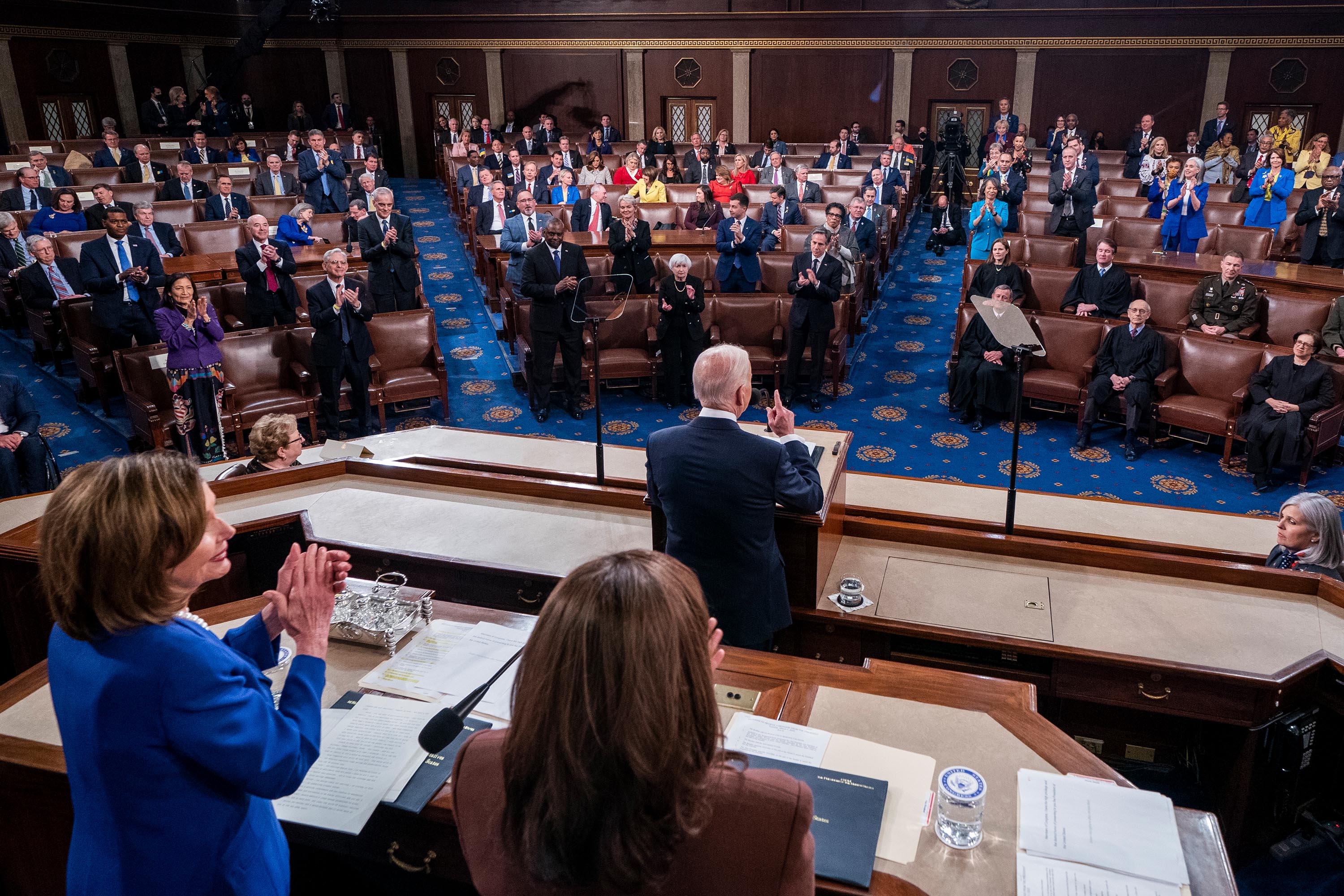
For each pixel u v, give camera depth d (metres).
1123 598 3.52
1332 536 3.66
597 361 4.15
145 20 18.00
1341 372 6.86
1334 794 3.39
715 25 17.84
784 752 2.15
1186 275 8.63
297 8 19.36
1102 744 3.53
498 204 11.10
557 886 1.18
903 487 4.51
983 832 1.95
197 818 1.59
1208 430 7.05
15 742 2.26
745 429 4.06
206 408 6.84
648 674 1.12
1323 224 9.52
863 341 9.79
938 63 17.27
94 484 1.47
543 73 18.78
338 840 2.06
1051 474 6.98
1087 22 16.41
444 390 7.86
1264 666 3.08
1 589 3.74
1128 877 1.82
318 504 4.23
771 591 3.04
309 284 8.67
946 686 2.43
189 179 12.12
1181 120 16.52
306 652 1.76
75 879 1.61
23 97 16.61
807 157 16.38
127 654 1.52
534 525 4.03
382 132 19.95
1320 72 15.62
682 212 11.40
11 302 9.60
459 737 2.14
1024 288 8.75
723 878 1.23
